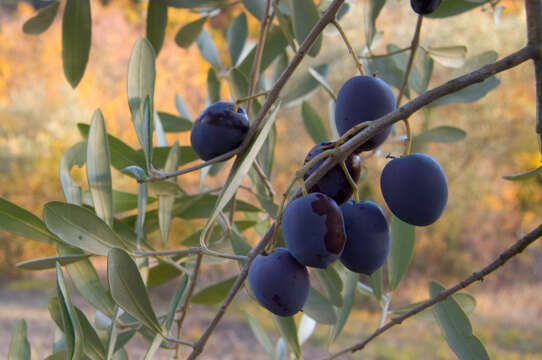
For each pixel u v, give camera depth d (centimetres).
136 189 232
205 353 201
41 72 359
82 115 328
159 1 41
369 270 32
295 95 44
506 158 300
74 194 36
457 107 295
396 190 31
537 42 30
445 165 301
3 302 248
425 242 299
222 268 269
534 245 298
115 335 33
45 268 35
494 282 289
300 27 37
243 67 43
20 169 306
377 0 38
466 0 41
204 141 33
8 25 386
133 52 34
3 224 34
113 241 33
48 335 205
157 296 258
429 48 42
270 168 40
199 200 40
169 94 339
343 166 31
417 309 36
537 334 219
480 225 301
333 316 38
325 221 30
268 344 46
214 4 42
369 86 33
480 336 217
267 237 32
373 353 197
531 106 290
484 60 42
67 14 38
